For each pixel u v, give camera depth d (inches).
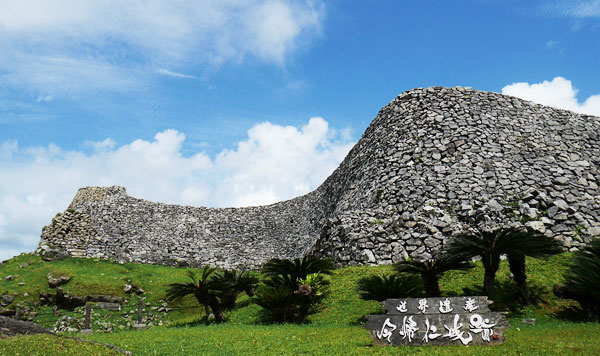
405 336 424.5
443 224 927.0
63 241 1501.0
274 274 807.1
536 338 417.4
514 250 582.2
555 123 1288.1
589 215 908.6
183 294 781.9
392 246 915.4
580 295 561.9
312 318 681.6
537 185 1015.6
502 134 1208.2
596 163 1119.0
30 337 521.3
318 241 1050.1
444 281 716.7
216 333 576.7
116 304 1085.1
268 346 470.0
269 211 1953.7
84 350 463.5
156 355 456.8
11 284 1192.2
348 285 781.9
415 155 1181.7
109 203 1795.0
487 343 403.2
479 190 1019.3
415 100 1398.9
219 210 1940.2
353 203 1229.1
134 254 1552.7
